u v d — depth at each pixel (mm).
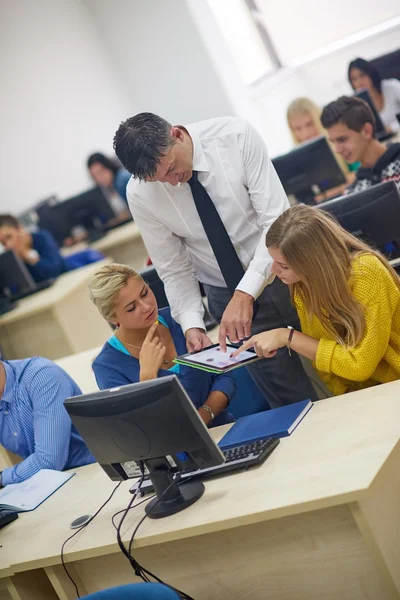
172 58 7035
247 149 2439
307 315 2197
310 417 2092
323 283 2062
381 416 1891
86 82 7270
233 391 2443
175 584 2002
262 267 2406
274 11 7398
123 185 6727
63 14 7141
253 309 2471
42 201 6738
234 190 2477
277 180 2488
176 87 7133
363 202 2650
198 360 2260
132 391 1816
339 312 2082
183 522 1801
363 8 6918
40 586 2219
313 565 1785
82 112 7270
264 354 2176
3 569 2070
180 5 6777
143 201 2537
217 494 1874
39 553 2018
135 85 7312
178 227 2561
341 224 2689
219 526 1730
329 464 1755
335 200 2691
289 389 2654
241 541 1857
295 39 7395
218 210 2512
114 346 2410
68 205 6578
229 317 2385
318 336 2217
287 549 1805
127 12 7055
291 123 5266
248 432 2115
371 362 2072
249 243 2582
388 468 1673
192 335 2471
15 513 2328
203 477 1993
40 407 2586
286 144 7586
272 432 2035
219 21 7301
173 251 2645
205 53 6848
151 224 2588
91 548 1906
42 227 6699
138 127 2248
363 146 3801
